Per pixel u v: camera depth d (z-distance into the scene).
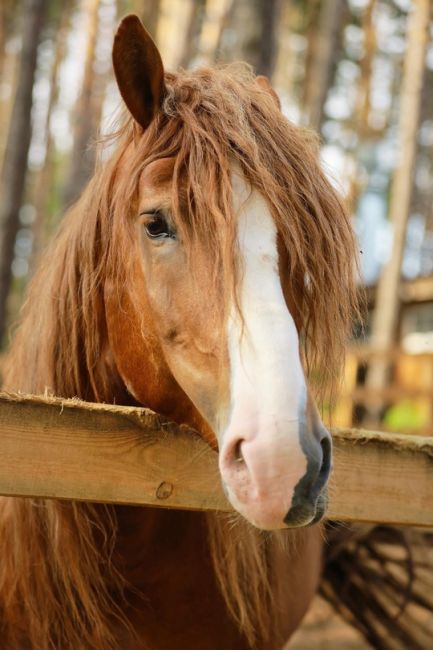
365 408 10.32
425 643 3.33
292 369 1.41
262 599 2.14
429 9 11.37
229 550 2.03
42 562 1.99
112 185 1.96
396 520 1.88
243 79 1.95
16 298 16.94
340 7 13.12
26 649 2.04
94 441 1.71
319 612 4.44
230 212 1.55
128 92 1.83
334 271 1.65
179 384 1.66
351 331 1.91
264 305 1.48
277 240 1.57
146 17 12.86
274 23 6.91
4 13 16.05
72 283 2.06
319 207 1.66
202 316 1.57
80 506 1.96
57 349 2.09
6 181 10.48
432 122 19.36
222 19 13.25
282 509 1.34
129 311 1.83
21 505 2.01
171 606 2.08
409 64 11.56
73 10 17.59
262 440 1.35
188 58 11.66
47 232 18.00
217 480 1.80
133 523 2.00
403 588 3.37
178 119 1.76
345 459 1.84
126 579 2.04
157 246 1.66
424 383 11.85
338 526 3.13
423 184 20.70
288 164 1.66
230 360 1.47
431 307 13.16
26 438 1.65
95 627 1.97
